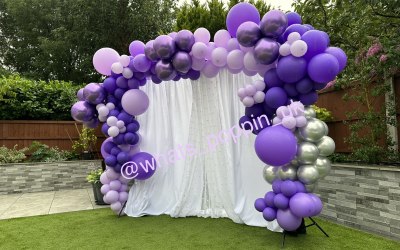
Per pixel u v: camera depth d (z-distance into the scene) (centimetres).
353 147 438
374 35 404
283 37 297
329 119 498
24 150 719
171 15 1409
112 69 393
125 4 1326
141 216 435
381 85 383
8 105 734
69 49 1568
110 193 427
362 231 346
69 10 1602
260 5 670
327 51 284
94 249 311
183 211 427
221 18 664
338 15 437
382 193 327
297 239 326
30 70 1936
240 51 320
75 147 767
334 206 385
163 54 338
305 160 290
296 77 282
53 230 375
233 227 377
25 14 1823
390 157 382
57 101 796
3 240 340
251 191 392
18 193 634
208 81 420
